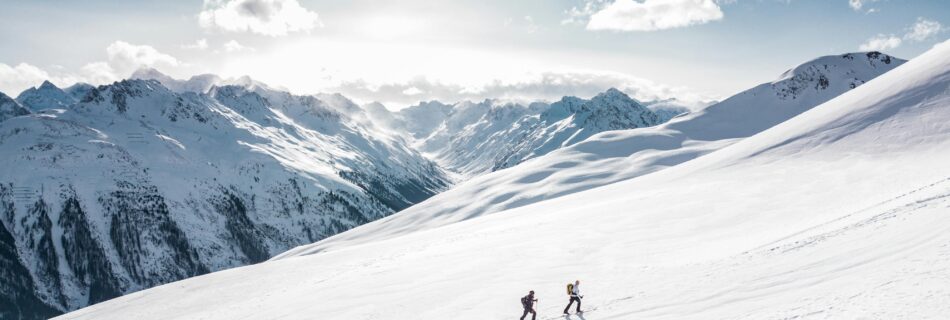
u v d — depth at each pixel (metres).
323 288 40.75
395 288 35.62
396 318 29.05
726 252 31.00
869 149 58.69
